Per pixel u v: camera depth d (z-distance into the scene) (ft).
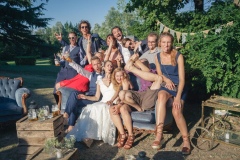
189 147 12.30
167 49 12.96
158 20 22.76
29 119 12.49
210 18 20.61
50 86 35.50
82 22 19.94
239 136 13.46
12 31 72.69
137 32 25.70
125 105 13.51
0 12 67.56
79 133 14.06
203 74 17.74
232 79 16.25
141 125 13.20
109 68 14.89
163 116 12.37
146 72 14.70
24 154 12.39
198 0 25.81
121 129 13.37
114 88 14.85
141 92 14.40
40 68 68.54
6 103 17.29
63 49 20.33
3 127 16.12
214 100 13.91
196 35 17.74
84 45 20.31
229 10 18.86
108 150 13.12
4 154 12.96
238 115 16.08
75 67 17.85
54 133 12.14
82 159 12.14
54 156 10.21
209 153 12.30
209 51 16.24
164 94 12.55
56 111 13.15
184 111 18.92
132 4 26.99
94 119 13.99
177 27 22.80
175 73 13.38
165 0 23.47
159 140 12.19
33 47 81.20
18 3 70.28
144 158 8.84
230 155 12.00
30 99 26.09
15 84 18.69
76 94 15.56
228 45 15.85
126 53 18.89
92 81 17.03
